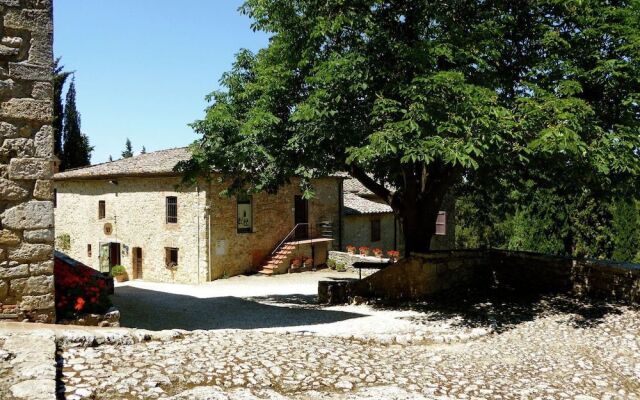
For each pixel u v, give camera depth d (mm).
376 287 13555
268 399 4219
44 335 5016
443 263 12469
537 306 10562
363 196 31266
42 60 6188
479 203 16516
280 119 10922
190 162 13062
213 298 16484
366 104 10008
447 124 8398
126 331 5809
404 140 8766
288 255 24266
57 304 6531
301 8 10945
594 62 9594
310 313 12461
